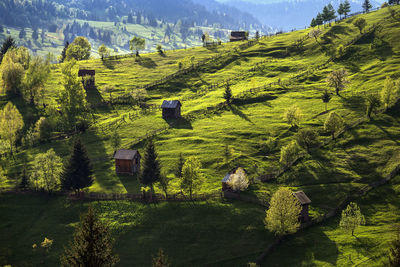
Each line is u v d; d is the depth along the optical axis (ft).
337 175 247.70
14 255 190.80
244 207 220.02
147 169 236.43
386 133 284.82
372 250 177.88
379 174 243.40
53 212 223.30
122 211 219.20
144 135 325.42
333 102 355.56
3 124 314.76
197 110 376.48
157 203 225.15
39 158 245.24
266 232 201.16
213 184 247.29
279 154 281.95
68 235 203.82
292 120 317.63
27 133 330.34
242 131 319.27
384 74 387.75
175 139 314.35
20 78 422.82
